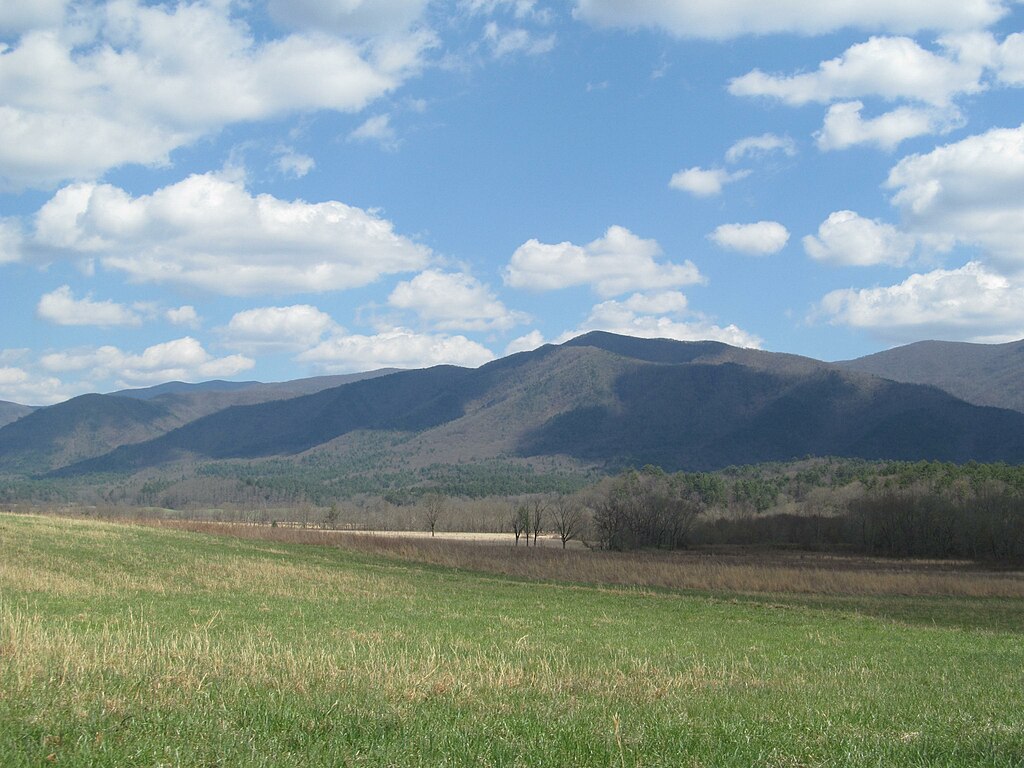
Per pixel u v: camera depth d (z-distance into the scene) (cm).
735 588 4950
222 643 1862
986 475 10612
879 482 12075
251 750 917
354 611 3117
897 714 1362
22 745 899
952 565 7312
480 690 1402
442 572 5388
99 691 1180
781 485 15212
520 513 10825
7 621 1886
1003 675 2047
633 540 9506
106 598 3019
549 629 2808
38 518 6531
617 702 1363
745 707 1372
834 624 3375
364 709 1151
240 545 6103
